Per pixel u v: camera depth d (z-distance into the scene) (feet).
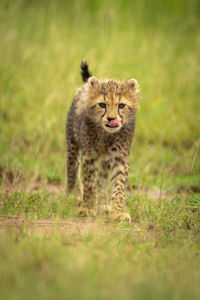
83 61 49.90
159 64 86.38
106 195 42.96
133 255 26.61
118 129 39.96
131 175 49.62
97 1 113.09
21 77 76.89
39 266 23.72
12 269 22.53
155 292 20.44
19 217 36.17
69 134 47.62
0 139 60.95
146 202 39.47
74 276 21.88
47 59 81.05
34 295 19.90
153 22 107.86
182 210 37.58
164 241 29.96
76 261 23.85
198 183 48.11
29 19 95.86
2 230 31.71
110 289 20.80
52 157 56.03
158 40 93.20
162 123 69.21
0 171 51.11
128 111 41.47
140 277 22.62
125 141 41.65
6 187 45.83
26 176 44.98
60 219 36.22
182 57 91.81
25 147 58.70
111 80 42.73
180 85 80.94
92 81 42.01
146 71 81.97
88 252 26.58
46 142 59.67
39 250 25.66
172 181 49.70
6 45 83.10
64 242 29.01
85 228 33.88
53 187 47.09
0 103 72.02
